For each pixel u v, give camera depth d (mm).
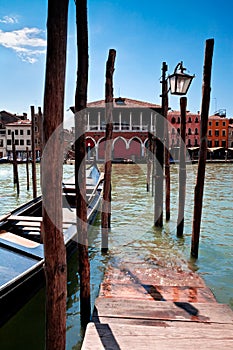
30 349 3451
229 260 5797
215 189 16859
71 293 4691
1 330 3479
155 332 2924
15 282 3650
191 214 9805
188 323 3137
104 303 3570
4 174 26094
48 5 1944
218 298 4434
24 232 5852
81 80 3908
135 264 5422
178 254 6043
